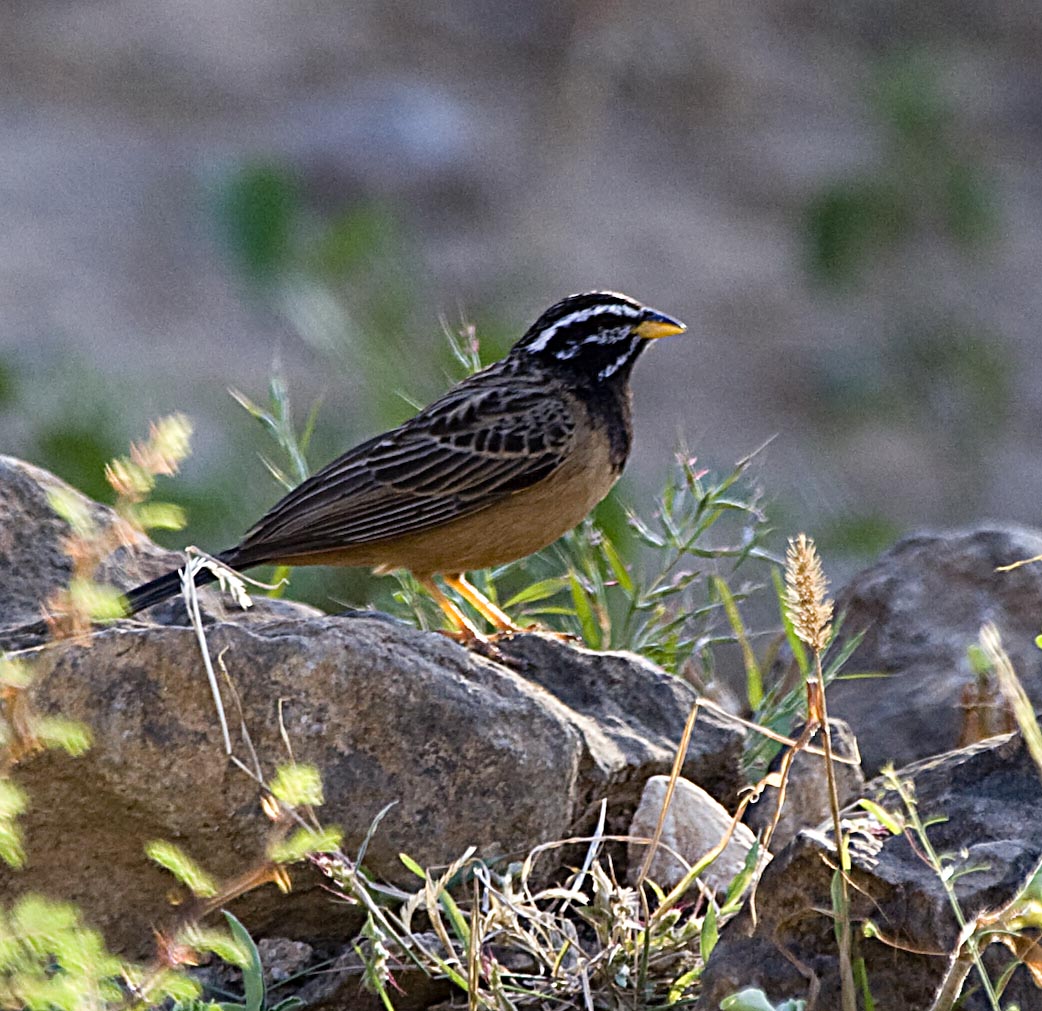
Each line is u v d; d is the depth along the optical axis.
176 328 29.52
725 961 7.59
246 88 38.12
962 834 7.91
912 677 11.68
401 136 35.16
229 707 8.15
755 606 16.33
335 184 34.00
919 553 12.30
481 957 7.81
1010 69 41.56
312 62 39.34
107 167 35.03
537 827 8.43
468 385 12.19
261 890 8.25
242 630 8.28
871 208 33.22
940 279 33.22
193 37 39.72
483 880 8.05
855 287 32.72
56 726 7.25
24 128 36.41
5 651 8.85
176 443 7.05
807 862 7.51
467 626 10.88
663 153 37.41
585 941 8.36
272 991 8.25
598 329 12.19
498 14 40.91
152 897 8.32
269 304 27.59
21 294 30.44
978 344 30.41
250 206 25.00
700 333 31.56
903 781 8.35
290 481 13.90
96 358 27.52
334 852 7.91
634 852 8.89
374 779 8.31
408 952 7.75
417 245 31.50
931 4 43.03
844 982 7.10
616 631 11.66
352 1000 8.09
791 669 12.09
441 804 8.36
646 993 7.84
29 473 10.18
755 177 36.94
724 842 8.04
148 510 7.07
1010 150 38.38
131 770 8.05
